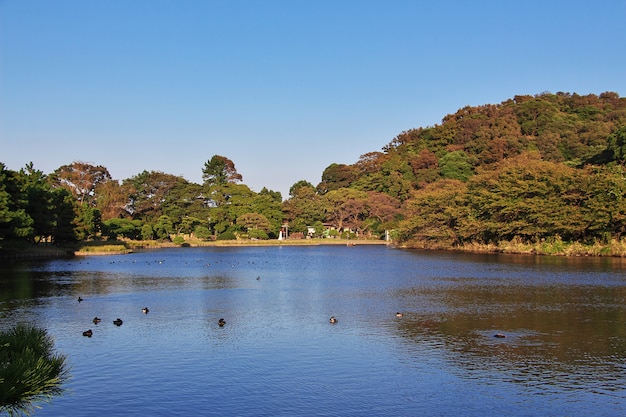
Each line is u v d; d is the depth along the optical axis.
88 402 17.88
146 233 144.88
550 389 19.09
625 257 76.06
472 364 22.08
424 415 16.89
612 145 120.62
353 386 19.50
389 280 53.53
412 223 124.44
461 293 42.59
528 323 30.00
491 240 103.06
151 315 33.44
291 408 17.44
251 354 23.75
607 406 17.53
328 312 34.19
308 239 165.00
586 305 35.91
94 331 28.55
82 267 70.81
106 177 168.25
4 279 55.00
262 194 186.75
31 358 13.98
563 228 83.69
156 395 18.56
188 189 165.12
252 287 48.59
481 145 189.50
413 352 23.97
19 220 69.56
